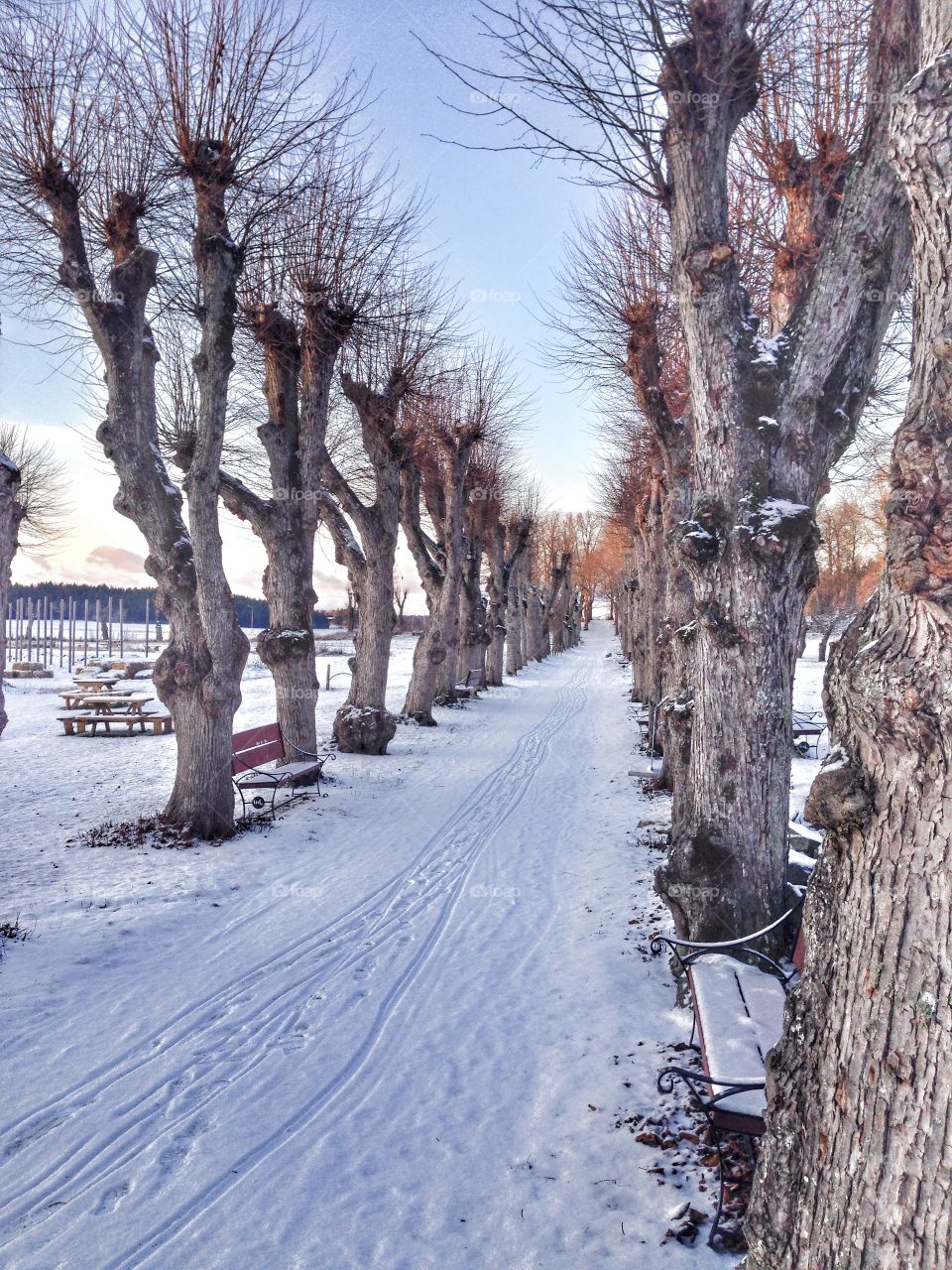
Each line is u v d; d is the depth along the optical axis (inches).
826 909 82.0
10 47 295.9
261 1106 157.4
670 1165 137.3
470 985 212.5
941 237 70.4
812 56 224.1
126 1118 152.6
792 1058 82.8
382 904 275.1
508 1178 136.4
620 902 269.9
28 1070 167.8
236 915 260.8
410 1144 146.0
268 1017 194.1
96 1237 122.6
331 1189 134.0
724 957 179.2
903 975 69.9
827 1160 74.6
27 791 442.9
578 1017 192.7
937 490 70.5
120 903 263.6
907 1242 66.4
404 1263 117.7
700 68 188.5
